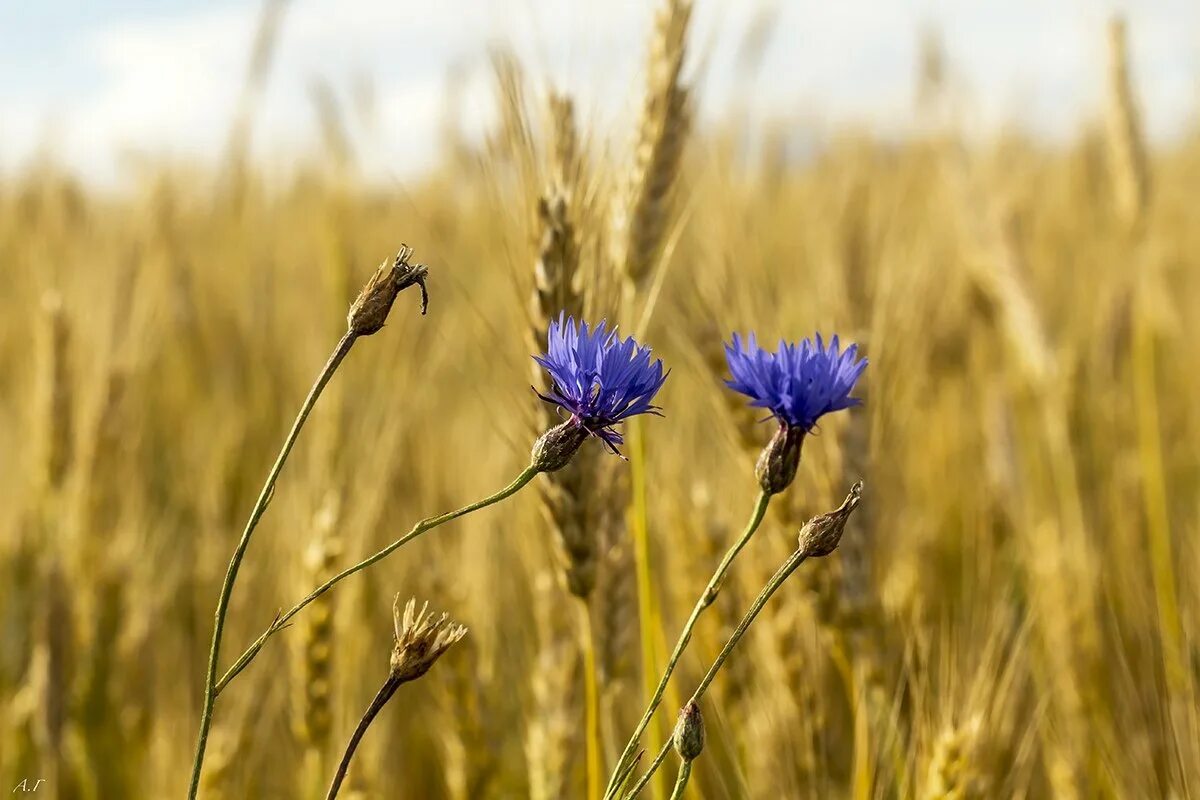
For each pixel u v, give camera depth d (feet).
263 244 8.11
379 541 4.07
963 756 2.78
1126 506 4.95
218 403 6.44
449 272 2.93
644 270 2.99
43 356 4.33
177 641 4.11
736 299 3.38
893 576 3.71
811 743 3.02
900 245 4.98
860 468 3.04
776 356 2.10
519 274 2.78
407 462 4.43
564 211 2.68
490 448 4.38
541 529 3.23
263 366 6.60
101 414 4.17
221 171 8.88
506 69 2.79
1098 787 3.50
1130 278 6.17
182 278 7.18
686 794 2.91
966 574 4.11
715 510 3.24
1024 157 9.02
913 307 4.26
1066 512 4.64
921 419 5.39
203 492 5.20
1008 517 4.81
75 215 8.84
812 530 2.10
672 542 3.33
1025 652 3.53
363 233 6.96
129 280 5.94
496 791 3.29
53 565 3.39
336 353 2.09
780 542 3.07
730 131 3.91
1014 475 4.75
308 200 8.88
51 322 4.33
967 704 2.88
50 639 3.32
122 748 3.73
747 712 3.31
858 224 4.11
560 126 2.78
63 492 4.29
